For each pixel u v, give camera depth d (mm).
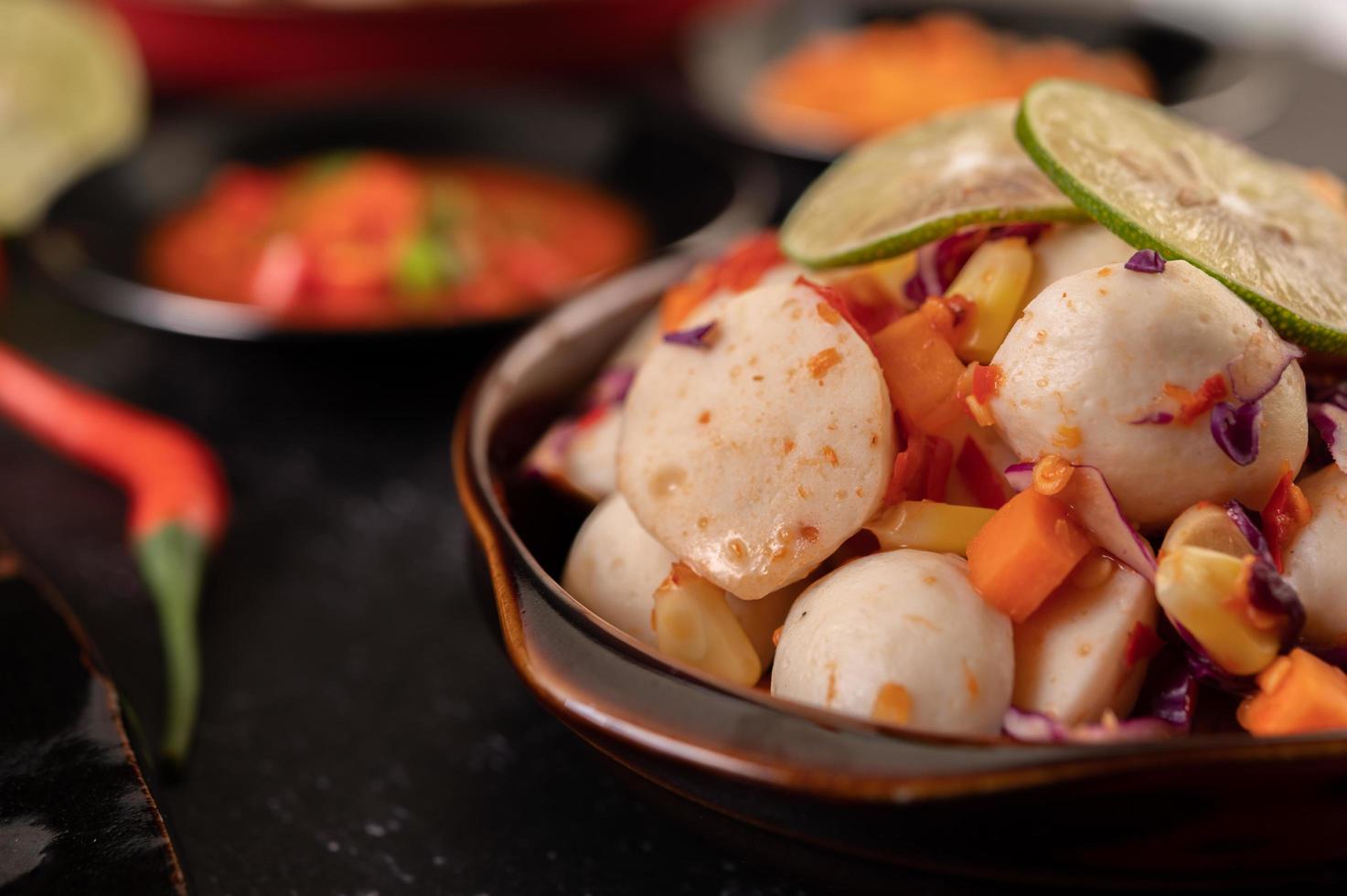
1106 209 206
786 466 206
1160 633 204
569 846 228
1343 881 189
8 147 427
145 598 276
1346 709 191
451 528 292
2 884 204
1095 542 201
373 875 225
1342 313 210
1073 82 226
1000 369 203
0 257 378
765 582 205
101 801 215
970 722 195
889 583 200
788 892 220
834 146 372
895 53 477
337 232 371
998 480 210
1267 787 177
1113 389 196
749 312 214
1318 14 597
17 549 268
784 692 202
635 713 190
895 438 209
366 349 300
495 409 244
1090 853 182
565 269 372
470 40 459
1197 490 199
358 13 442
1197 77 435
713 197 371
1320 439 209
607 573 221
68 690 232
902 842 184
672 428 213
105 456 303
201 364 341
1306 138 427
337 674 260
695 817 196
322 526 293
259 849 229
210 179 414
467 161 437
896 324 212
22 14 441
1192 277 199
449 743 246
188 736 246
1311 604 200
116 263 364
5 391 315
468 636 267
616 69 497
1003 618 200
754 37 504
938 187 222
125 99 457
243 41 451
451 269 353
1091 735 194
